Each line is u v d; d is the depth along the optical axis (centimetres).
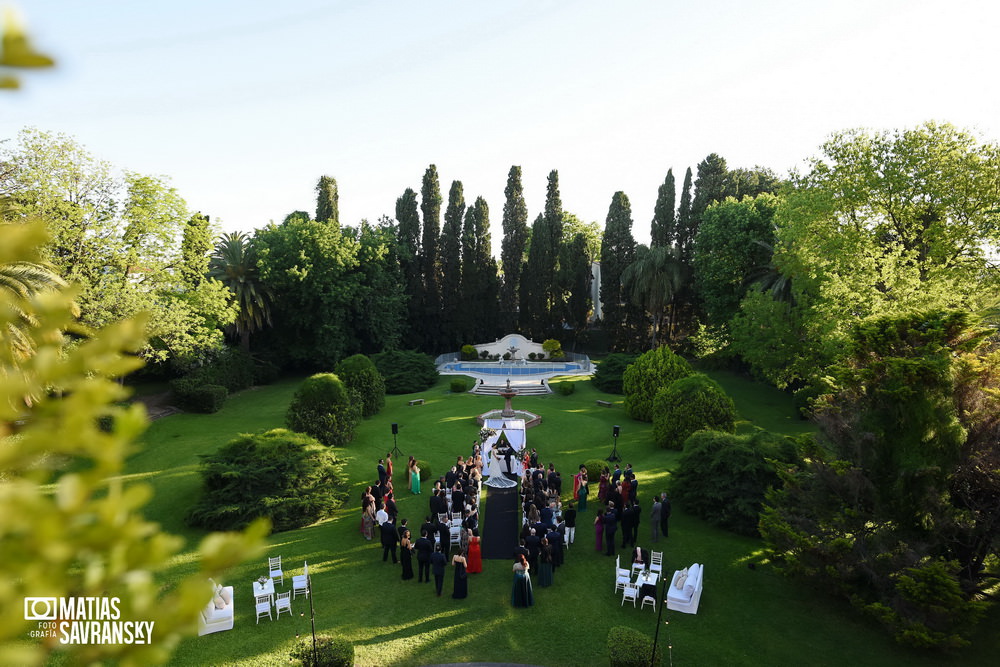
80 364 183
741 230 4353
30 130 2484
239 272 4209
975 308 2392
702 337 5038
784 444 1938
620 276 5709
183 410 3312
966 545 1328
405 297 5350
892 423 1316
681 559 1717
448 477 2094
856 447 1364
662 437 2748
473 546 1628
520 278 6338
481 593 1534
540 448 2858
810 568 1395
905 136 2706
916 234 2778
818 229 2992
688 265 5409
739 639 1345
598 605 1483
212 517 1842
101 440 178
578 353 6181
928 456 1275
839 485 1391
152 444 2645
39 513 164
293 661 1247
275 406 3584
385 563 1686
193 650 1280
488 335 6241
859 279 2516
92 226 2636
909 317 1364
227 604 1388
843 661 1265
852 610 1452
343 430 2750
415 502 2125
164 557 182
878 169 2764
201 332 3312
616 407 3734
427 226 5853
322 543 1795
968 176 2528
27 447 171
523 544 1764
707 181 5362
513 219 6291
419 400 3756
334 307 4538
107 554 176
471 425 3161
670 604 1463
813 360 3045
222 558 190
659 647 1314
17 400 180
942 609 1177
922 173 2611
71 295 205
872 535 1347
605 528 1758
